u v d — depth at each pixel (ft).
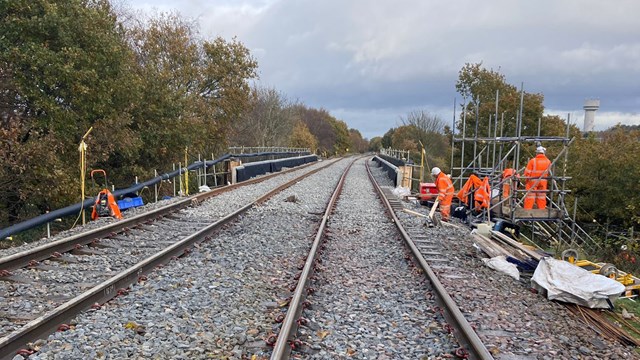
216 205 47.55
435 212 44.78
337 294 21.38
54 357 14.17
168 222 37.65
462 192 51.42
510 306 21.21
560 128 99.50
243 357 14.83
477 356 14.47
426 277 23.75
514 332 18.03
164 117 71.20
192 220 39.04
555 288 22.86
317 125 323.57
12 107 50.72
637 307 24.40
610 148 64.95
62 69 47.70
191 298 19.97
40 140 47.14
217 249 28.81
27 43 46.62
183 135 73.67
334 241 32.73
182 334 16.24
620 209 61.77
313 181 81.05
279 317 17.84
